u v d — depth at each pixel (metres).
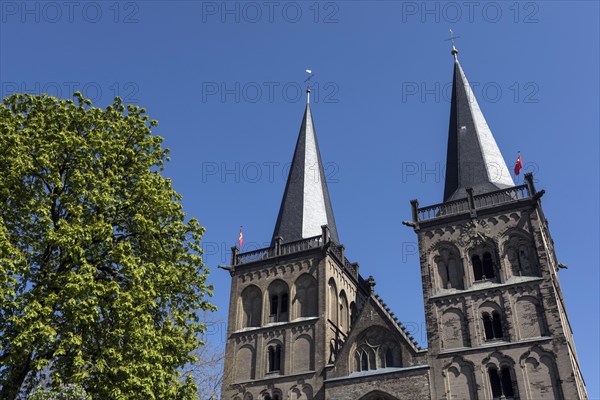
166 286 30.27
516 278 44.03
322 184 62.50
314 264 52.38
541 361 40.00
